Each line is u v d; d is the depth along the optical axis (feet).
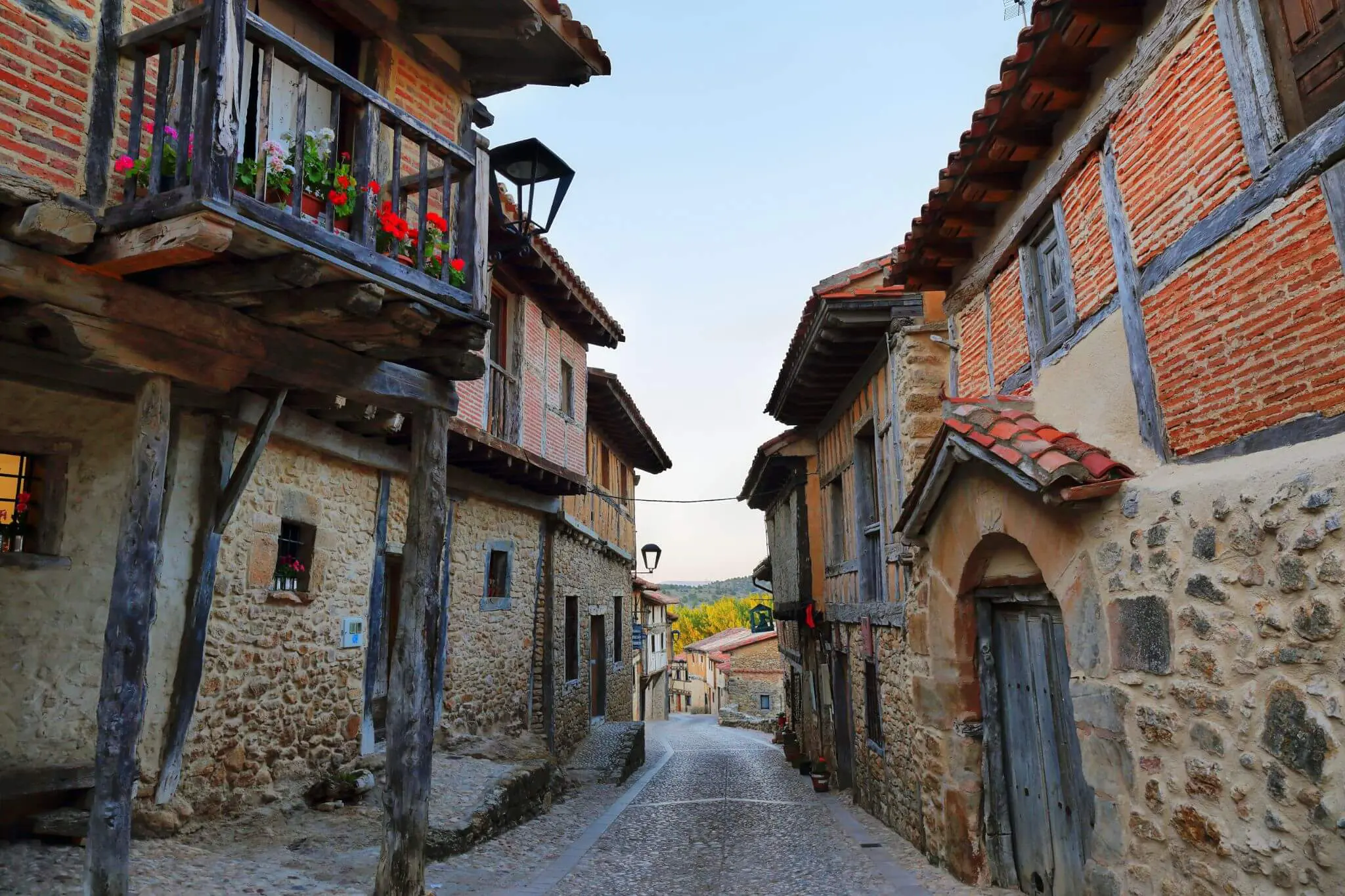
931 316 24.97
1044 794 17.51
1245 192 10.72
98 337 12.71
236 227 12.10
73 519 17.21
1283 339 10.05
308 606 23.49
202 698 19.42
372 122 14.99
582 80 23.82
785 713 71.05
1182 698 11.48
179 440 19.12
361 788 23.34
